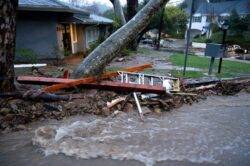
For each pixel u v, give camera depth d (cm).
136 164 451
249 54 2844
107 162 457
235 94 895
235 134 575
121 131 579
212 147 514
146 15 996
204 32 5047
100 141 530
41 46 1497
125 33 962
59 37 1631
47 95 702
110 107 691
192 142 533
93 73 890
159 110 704
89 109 683
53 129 580
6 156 473
